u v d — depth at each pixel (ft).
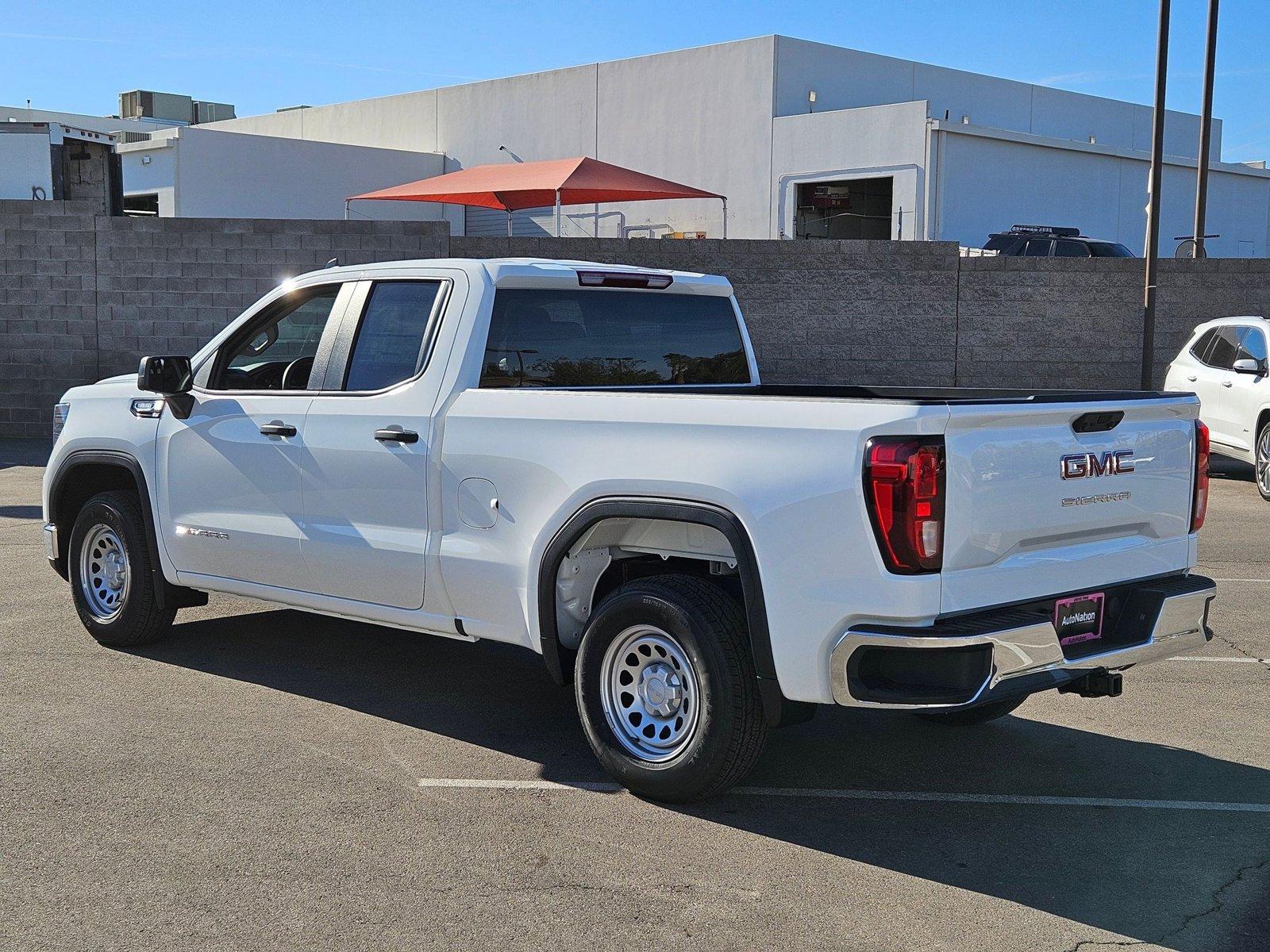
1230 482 47.85
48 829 13.89
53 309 57.47
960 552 13.11
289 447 18.62
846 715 19.24
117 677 20.15
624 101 119.03
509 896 12.44
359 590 18.02
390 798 15.05
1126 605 15.08
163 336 57.11
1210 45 63.31
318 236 56.13
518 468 15.97
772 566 13.65
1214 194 124.88
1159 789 15.92
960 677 12.95
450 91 133.08
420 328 17.74
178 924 11.71
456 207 126.11
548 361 18.02
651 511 14.56
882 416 12.98
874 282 54.75
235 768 15.98
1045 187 107.24
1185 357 48.03
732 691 14.21
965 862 13.51
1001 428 13.51
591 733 15.43
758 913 12.16
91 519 21.84
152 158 107.76
